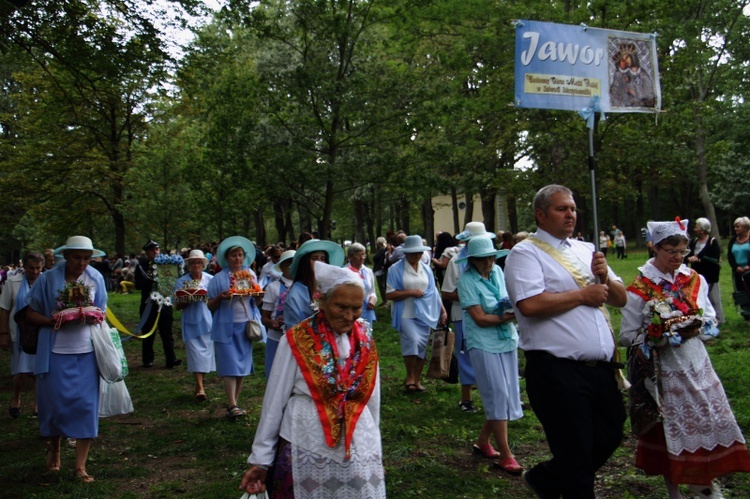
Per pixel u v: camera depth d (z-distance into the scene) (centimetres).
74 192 2497
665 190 5481
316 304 349
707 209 2675
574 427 396
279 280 721
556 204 416
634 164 2028
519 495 520
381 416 763
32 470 608
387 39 1597
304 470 330
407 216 4272
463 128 2184
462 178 2542
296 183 1534
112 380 583
